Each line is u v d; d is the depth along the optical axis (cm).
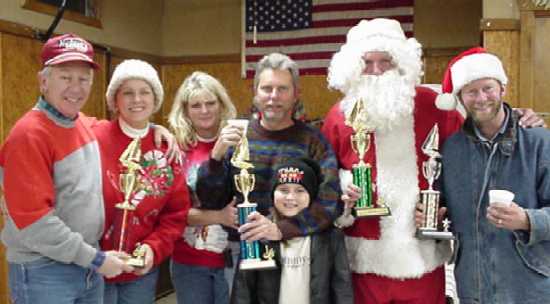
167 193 251
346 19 604
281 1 623
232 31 649
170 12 668
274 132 248
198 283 277
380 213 240
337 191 240
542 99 439
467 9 585
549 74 437
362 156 246
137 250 234
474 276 231
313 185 237
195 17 661
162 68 669
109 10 568
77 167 213
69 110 211
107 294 243
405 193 251
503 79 227
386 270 247
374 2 596
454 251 240
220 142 237
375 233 250
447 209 244
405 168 254
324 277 233
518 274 223
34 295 207
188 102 283
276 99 236
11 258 211
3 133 431
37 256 208
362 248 252
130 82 241
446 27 592
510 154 225
